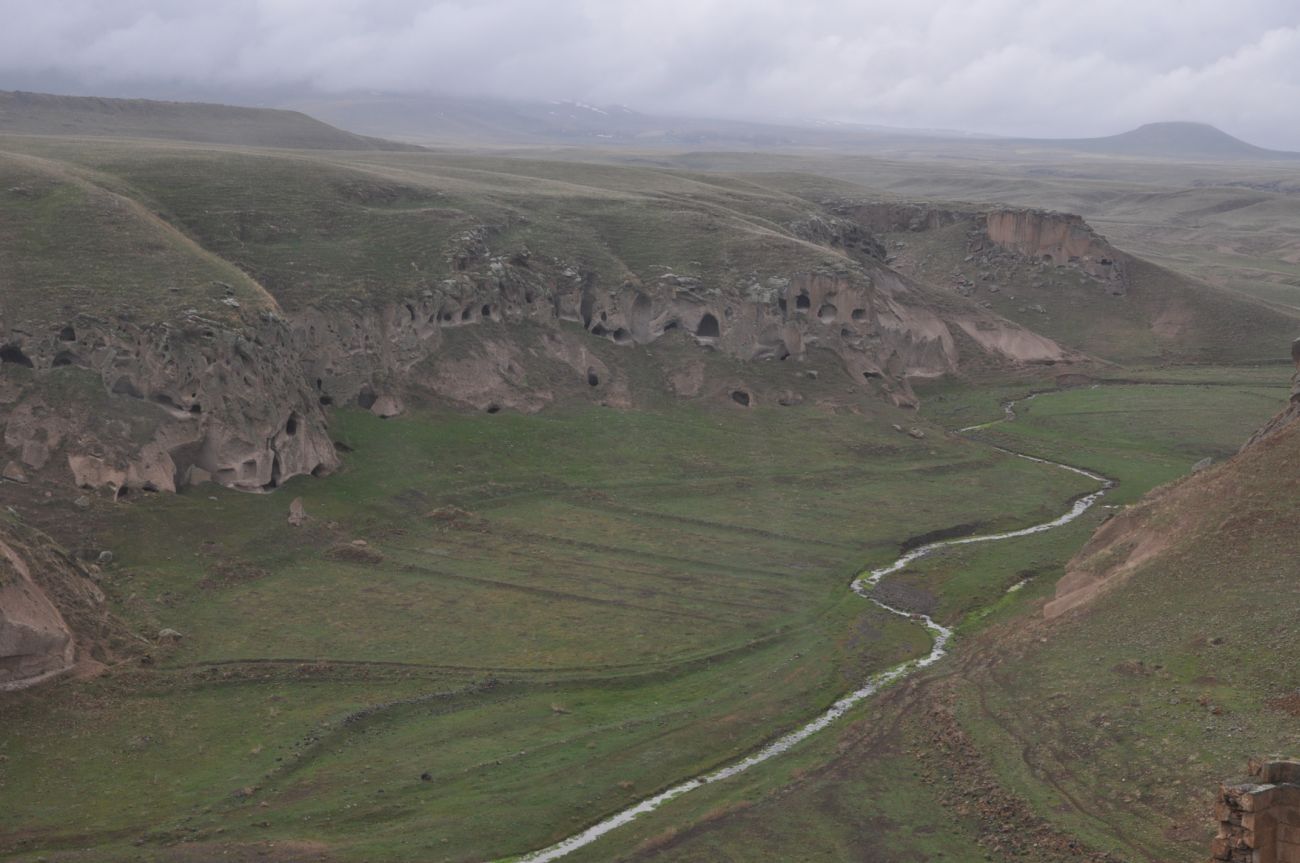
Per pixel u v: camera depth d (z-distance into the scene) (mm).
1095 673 51969
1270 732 44000
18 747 48312
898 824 43906
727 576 73875
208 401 77000
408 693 55844
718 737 52031
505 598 68500
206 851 41719
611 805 46375
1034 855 40969
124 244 89000
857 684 58000
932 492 93562
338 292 96000
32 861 40844
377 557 72875
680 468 94750
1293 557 55125
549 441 95750
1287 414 69812
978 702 52094
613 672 59062
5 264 83375
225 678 56156
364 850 42188
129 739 49969
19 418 73625
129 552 67625
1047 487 95938
